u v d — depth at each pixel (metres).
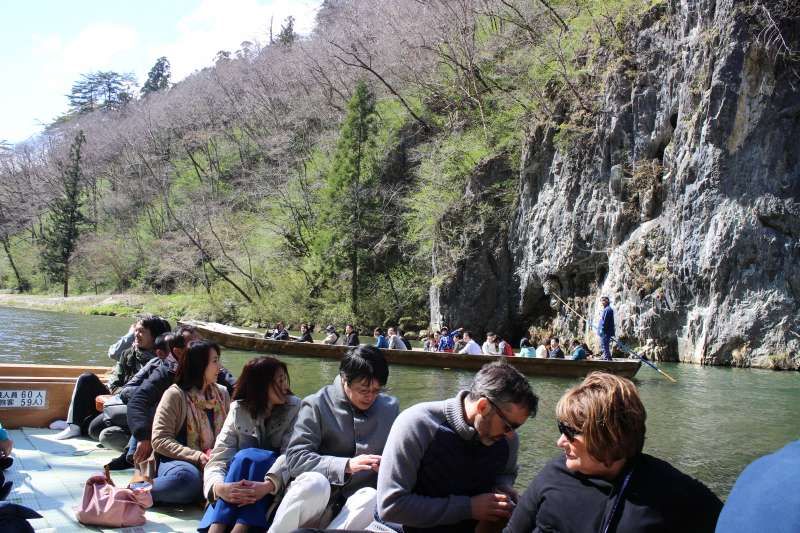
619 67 26.91
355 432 4.41
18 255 72.88
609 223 27.17
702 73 23.69
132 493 5.26
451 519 3.65
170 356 6.47
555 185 29.66
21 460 6.76
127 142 73.75
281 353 22.66
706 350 23.33
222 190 62.50
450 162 37.00
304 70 60.53
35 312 48.28
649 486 2.91
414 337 37.91
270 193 52.44
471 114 39.69
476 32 41.28
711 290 23.41
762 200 22.55
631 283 25.67
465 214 33.56
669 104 25.30
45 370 8.97
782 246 22.41
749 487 2.12
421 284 39.28
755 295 22.66
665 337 24.86
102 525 5.13
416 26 42.19
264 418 5.11
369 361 4.35
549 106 30.78
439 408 3.79
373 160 43.91
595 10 30.91
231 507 4.54
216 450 5.02
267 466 4.68
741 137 22.84
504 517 3.67
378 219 41.75
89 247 62.25
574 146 28.58
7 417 7.96
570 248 28.56
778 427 12.61
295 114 58.47
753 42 22.36
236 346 23.48
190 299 50.47
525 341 22.05
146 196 68.38
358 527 4.13
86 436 7.79
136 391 6.26
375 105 48.75
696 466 10.11
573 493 3.03
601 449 2.92
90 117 92.75
